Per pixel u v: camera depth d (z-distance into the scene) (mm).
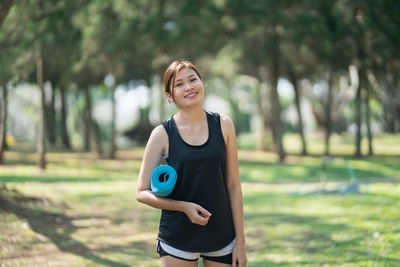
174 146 2398
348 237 5758
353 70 23094
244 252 2473
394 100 30734
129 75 25312
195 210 2281
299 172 16484
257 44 17766
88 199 9578
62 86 22344
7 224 6438
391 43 17500
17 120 40844
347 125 40125
